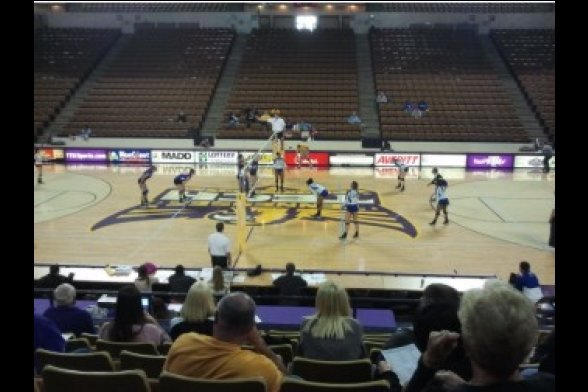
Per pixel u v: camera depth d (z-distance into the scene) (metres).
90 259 13.14
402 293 9.62
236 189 20.48
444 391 2.00
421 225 16.25
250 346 4.19
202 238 14.83
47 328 4.62
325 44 33.34
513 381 1.85
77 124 28.58
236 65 33.25
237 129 27.98
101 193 19.70
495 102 29.30
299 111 28.95
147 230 15.51
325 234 15.34
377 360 4.09
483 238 15.08
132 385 3.21
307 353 4.36
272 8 35.69
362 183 21.80
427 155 25.42
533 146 26.56
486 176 23.45
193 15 35.81
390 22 35.28
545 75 30.98
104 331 5.07
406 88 30.30
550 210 17.97
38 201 18.56
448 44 33.34
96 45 34.19
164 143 27.61
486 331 1.79
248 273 10.94
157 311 6.79
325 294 4.38
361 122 28.38
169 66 32.56
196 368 3.10
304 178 22.70
